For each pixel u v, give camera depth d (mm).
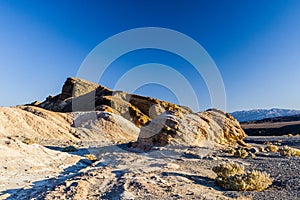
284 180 10945
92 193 9367
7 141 17531
